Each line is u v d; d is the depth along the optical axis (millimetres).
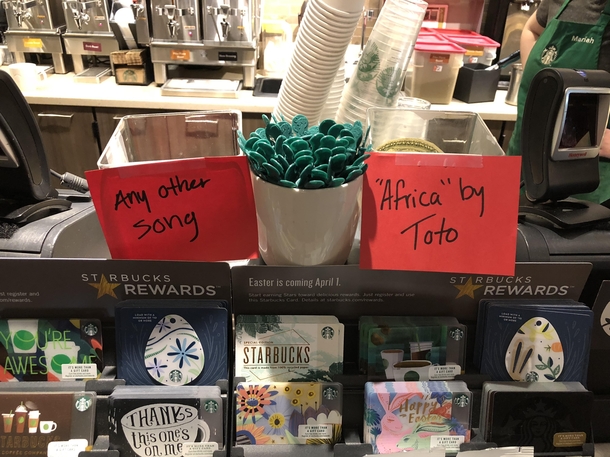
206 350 684
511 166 650
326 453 678
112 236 677
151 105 2150
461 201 665
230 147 872
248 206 680
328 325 686
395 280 700
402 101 1120
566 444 695
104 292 694
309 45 789
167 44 2232
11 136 723
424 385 684
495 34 2541
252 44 2227
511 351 712
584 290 767
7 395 664
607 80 773
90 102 2146
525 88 1623
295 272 680
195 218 680
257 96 2244
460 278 706
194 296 703
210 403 656
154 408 653
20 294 688
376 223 674
